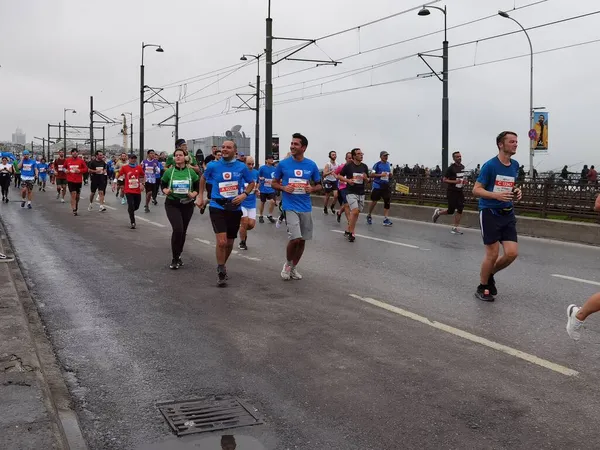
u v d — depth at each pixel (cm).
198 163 1847
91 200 1973
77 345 573
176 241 949
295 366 516
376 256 1100
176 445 379
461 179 1472
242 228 1163
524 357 537
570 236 1386
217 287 823
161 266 977
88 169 1950
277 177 853
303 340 586
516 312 695
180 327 631
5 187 2219
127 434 394
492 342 580
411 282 862
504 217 738
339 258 1075
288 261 876
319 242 1295
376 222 1783
